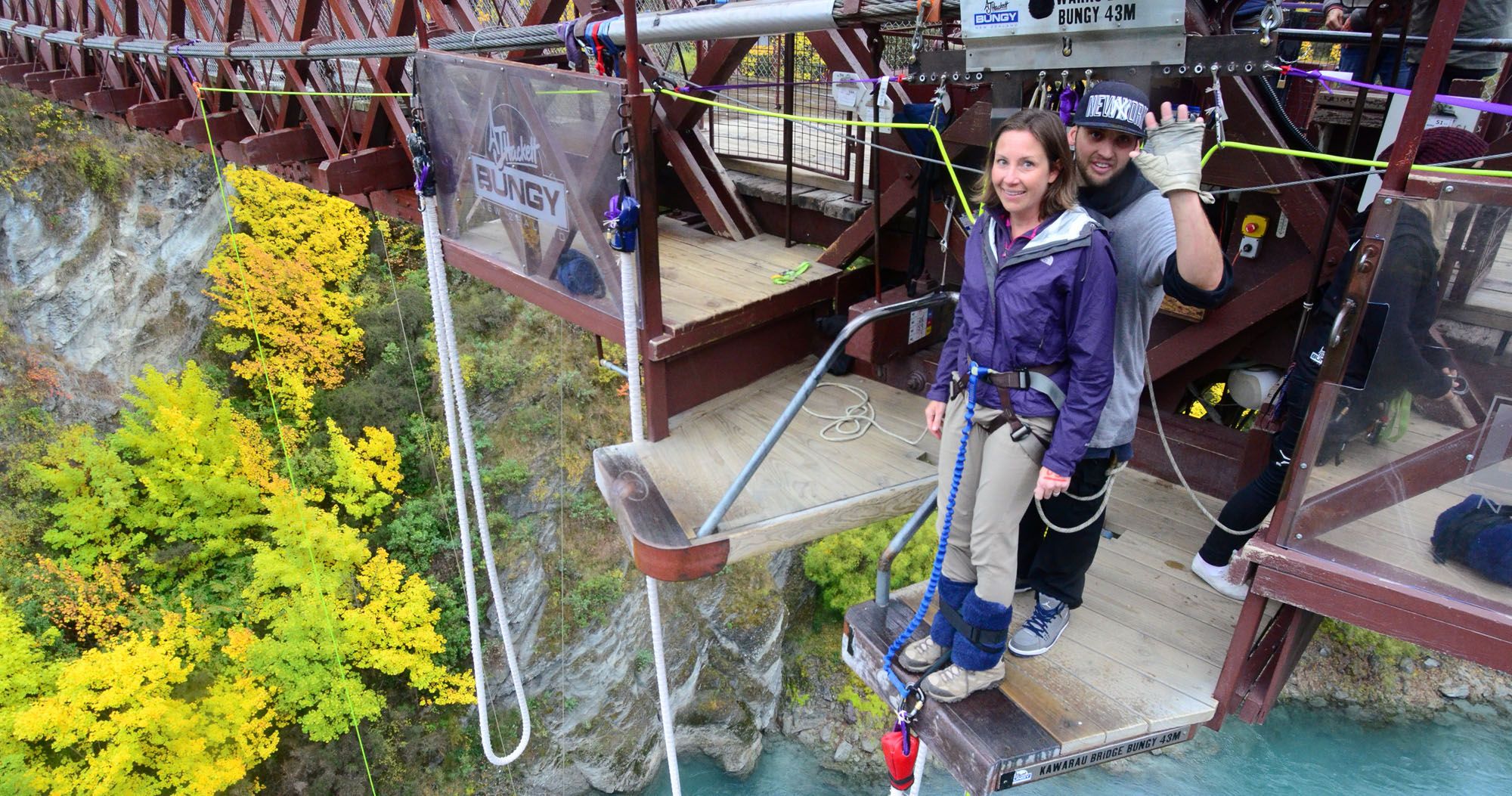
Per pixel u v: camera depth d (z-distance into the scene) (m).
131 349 19.11
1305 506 2.28
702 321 3.74
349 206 18.86
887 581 3.08
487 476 17.12
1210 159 3.23
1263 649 2.81
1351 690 14.55
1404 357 2.01
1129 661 2.84
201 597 15.70
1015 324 2.14
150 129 9.70
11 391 17.86
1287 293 3.31
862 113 3.59
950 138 3.66
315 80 6.79
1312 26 4.55
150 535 16.42
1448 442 2.03
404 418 18.09
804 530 3.22
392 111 5.95
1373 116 4.63
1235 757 14.06
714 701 16.45
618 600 16.19
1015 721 2.60
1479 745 13.75
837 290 4.53
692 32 3.41
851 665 3.13
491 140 3.94
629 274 3.32
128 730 13.01
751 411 4.09
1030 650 2.84
